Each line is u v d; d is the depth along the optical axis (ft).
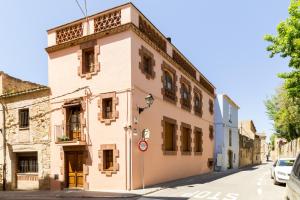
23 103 60.29
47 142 56.24
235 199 37.42
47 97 57.52
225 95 115.85
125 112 49.39
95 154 51.03
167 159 63.26
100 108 51.57
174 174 66.80
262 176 76.02
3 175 60.54
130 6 50.93
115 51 51.39
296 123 106.83
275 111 123.03
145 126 53.67
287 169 53.06
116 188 48.52
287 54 47.42
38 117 58.08
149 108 55.67
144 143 47.24
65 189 52.85
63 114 55.06
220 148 112.06
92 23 54.44
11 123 61.41
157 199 38.06
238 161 144.77
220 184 56.24
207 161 95.04
